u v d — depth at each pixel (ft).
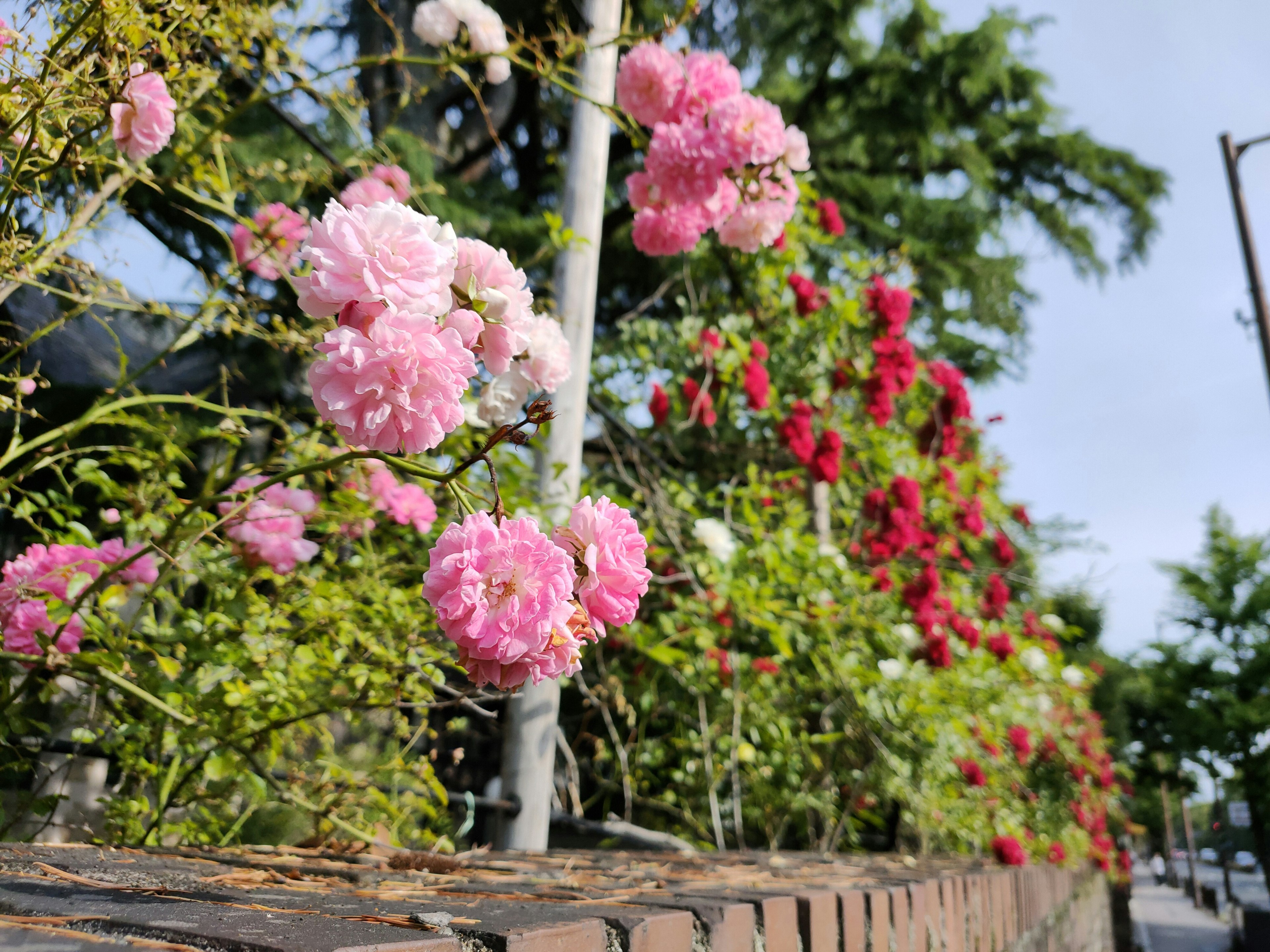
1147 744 101.76
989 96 38.37
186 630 8.39
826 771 18.97
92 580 7.81
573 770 15.44
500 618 3.59
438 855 6.86
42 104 5.69
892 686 17.92
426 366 3.62
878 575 18.70
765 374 18.81
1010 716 24.76
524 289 4.25
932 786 19.42
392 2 25.29
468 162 32.30
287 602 9.12
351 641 9.19
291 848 7.68
